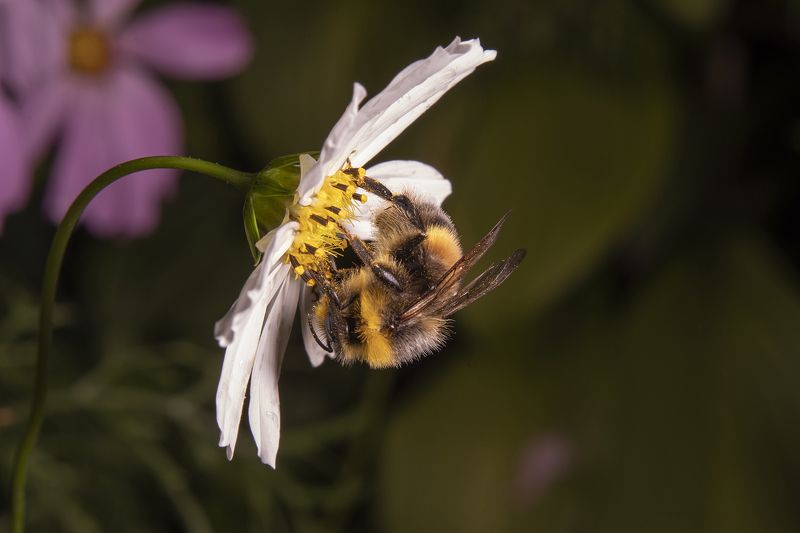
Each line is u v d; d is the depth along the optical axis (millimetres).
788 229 388
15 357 351
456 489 354
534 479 356
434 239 280
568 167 352
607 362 368
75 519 354
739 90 379
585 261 348
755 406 361
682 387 364
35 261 373
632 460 358
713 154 384
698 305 374
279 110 354
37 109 340
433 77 263
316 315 278
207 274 376
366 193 281
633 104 358
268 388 271
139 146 348
